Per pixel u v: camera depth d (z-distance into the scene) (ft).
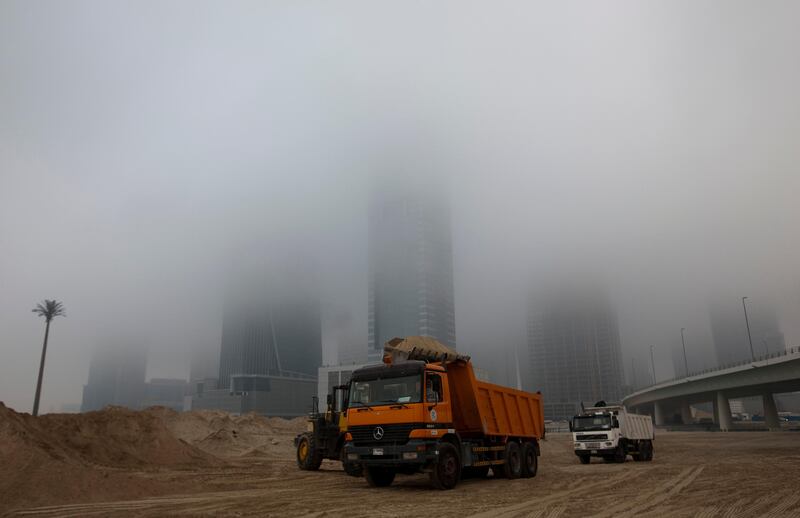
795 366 230.07
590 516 43.83
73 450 80.79
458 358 67.46
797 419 544.62
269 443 150.92
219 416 176.86
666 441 202.08
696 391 339.16
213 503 51.57
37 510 46.93
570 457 127.13
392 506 48.70
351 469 61.05
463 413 68.33
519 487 62.69
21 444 57.77
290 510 46.96
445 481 59.41
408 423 56.54
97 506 49.34
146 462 88.22
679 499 53.21
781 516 43.60
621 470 86.84
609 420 105.70
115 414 98.43
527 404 80.18
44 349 225.56
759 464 93.04
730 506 48.65
